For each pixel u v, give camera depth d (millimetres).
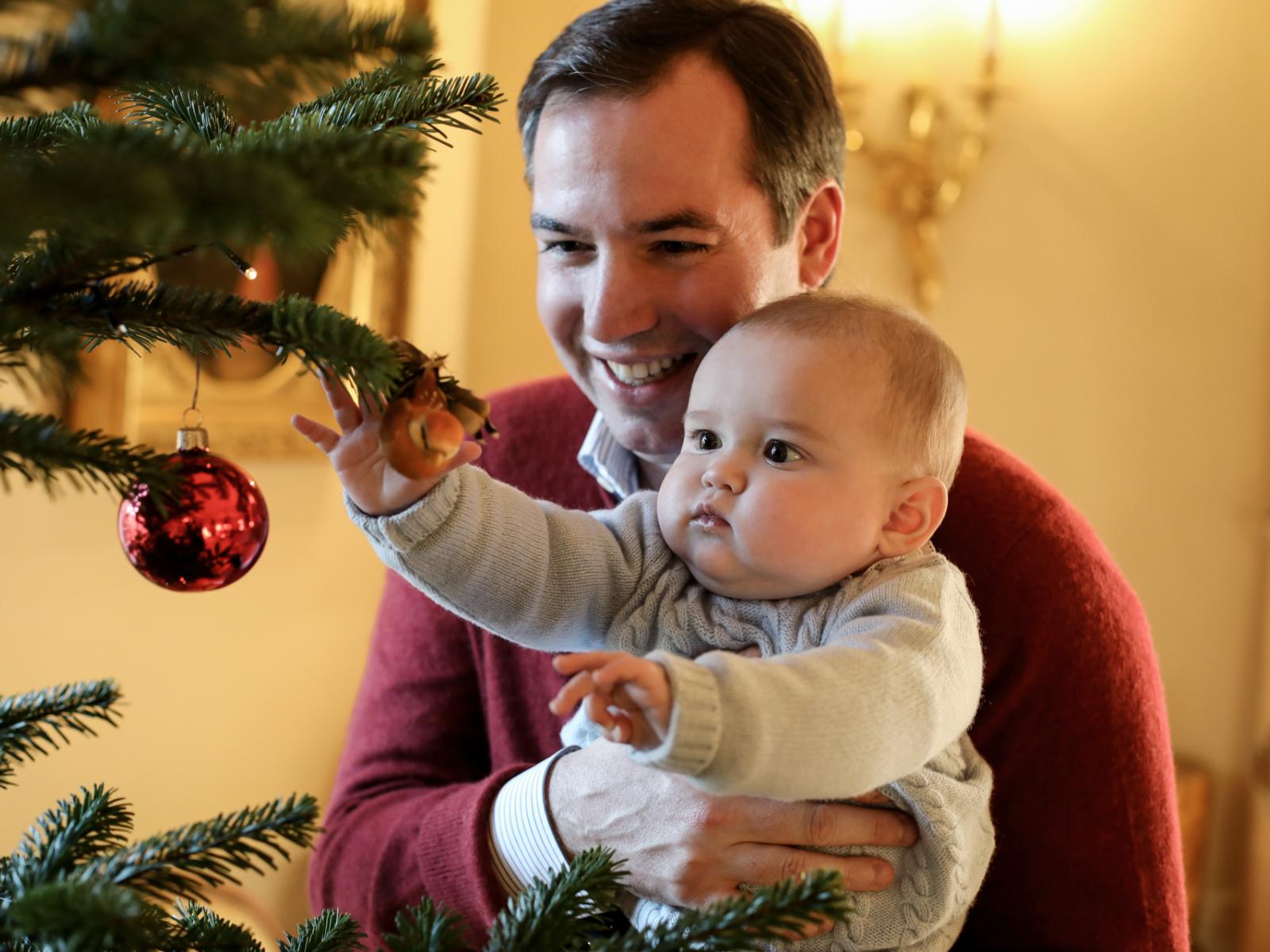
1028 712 1139
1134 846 1122
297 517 2113
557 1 2412
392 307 2113
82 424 1643
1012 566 1149
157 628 1910
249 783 2096
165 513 671
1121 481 2723
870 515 990
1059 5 2674
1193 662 2688
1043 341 2740
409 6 2031
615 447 1357
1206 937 2648
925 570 976
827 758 751
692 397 1048
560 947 636
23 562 1714
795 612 977
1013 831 1144
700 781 709
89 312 590
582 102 1099
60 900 477
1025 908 1141
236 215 453
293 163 521
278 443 1988
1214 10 2562
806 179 1210
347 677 2250
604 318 1134
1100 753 1126
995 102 2713
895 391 1003
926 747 838
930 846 959
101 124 540
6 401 1530
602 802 999
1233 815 2648
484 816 1096
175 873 584
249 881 2109
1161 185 2635
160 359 1762
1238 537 2627
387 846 1236
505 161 2400
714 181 1105
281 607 2109
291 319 602
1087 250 2703
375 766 1441
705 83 1100
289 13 515
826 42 2598
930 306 2730
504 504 988
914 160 2674
